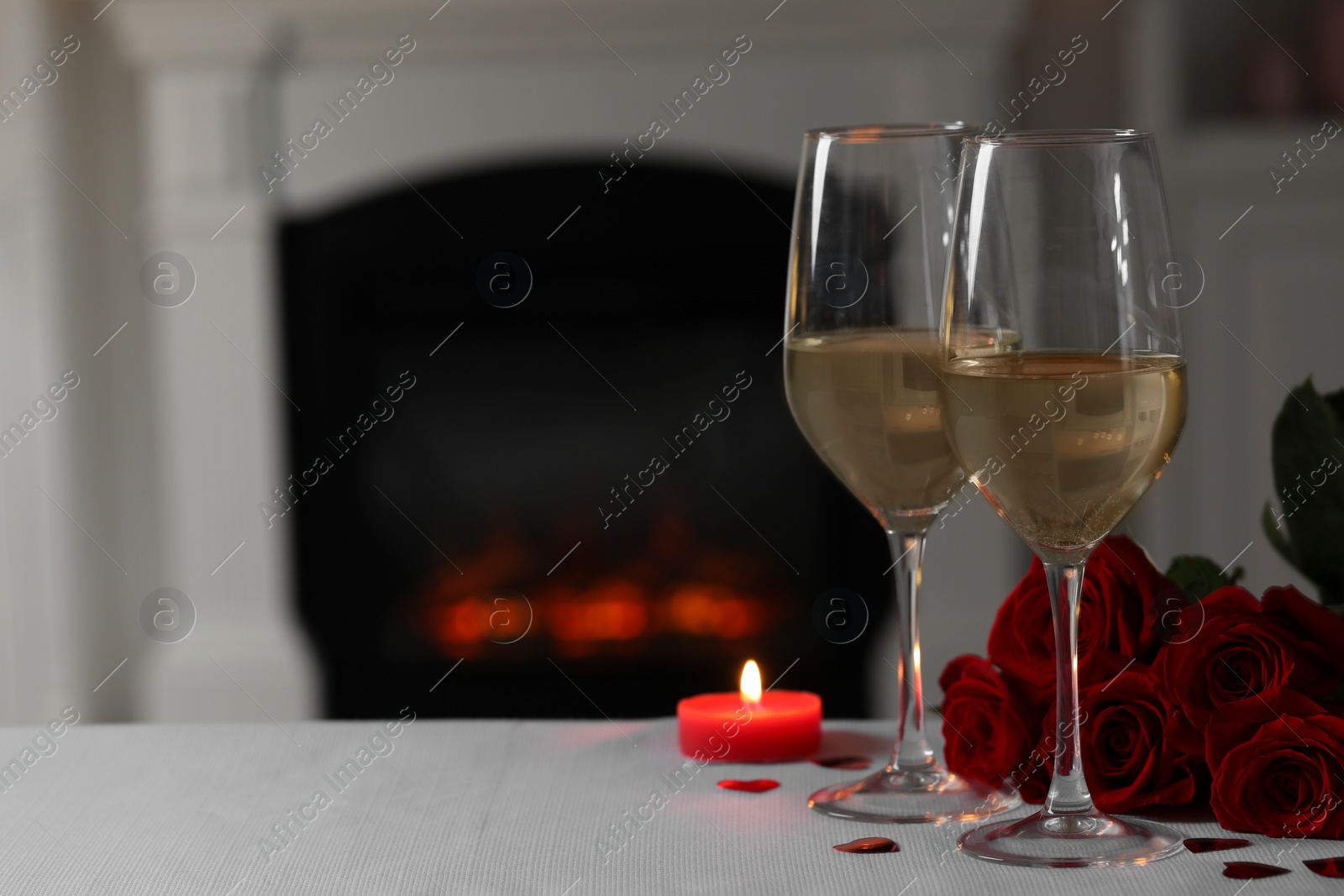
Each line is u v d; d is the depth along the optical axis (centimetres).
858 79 210
